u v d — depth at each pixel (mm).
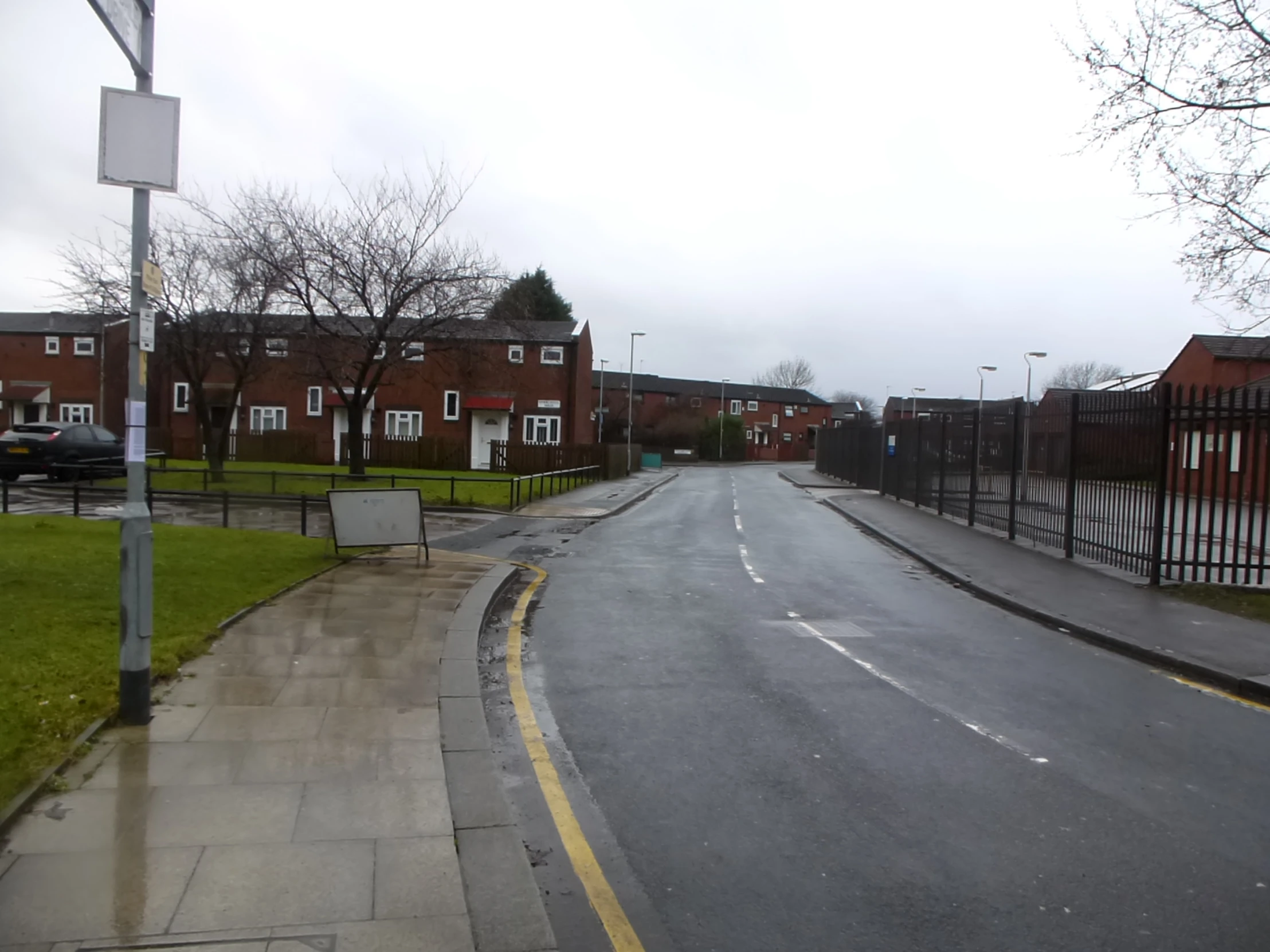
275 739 4887
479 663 7270
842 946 3307
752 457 88438
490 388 42938
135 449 4957
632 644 8086
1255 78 8891
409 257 22672
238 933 3025
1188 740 5805
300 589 9383
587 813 4453
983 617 9914
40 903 3152
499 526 18375
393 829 3869
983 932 3432
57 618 6895
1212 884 3861
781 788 4836
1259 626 9133
